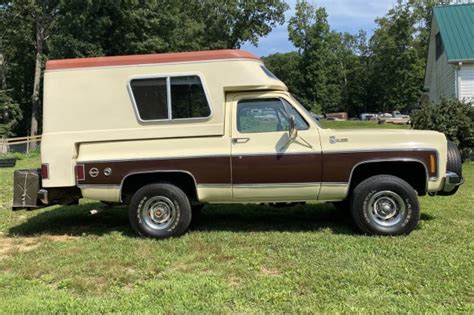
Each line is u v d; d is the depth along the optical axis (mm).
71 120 6512
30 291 4660
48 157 6508
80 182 6445
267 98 6316
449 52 19594
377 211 6219
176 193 6379
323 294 4344
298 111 6293
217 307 4113
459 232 6293
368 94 90375
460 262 5074
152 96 6402
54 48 35438
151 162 6344
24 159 25375
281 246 5828
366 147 6125
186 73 6348
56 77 6535
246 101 6355
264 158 6211
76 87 6508
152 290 4535
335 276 4742
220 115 6305
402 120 44875
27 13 40781
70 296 4492
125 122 6438
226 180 6289
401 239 5977
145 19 35500
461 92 19500
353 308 4012
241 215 7691
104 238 6551
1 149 29188
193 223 7184
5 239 6766
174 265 5316
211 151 6293
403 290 4391
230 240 6160
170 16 37656
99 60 6516
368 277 4695
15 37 42219
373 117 72688
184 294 4402
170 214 6418
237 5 46375
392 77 66875
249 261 5305
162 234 6375
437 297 4223
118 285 4770
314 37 63500
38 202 6660
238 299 4266
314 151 6168
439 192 6320
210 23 47156
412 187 6234
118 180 6402
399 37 63531
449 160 6379
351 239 6035
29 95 45781
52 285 4867
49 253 5910
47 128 6539
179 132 6355
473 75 19406
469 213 7504
